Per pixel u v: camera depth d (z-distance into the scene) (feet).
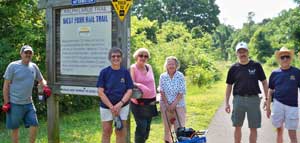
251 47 238.89
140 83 22.59
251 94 22.65
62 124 37.04
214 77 90.17
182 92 23.57
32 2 40.47
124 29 21.56
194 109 43.78
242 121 23.13
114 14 21.95
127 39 21.68
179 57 73.56
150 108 22.98
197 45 92.94
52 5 24.23
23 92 22.53
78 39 23.41
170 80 23.54
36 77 23.76
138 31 68.08
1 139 29.53
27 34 37.63
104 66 22.50
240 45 22.71
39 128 34.88
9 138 30.01
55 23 24.47
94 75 22.91
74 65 23.72
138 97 21.77
